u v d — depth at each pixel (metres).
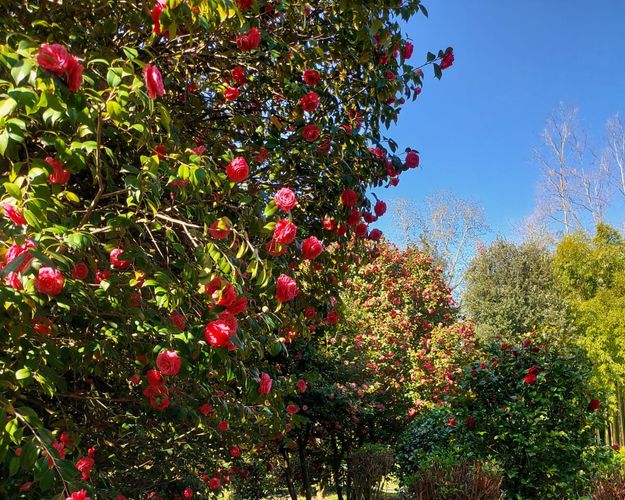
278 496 7.60
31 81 1.29
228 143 3.17
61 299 1.85
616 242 12.80
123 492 3.18
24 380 1.70
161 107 1.65
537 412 4.48
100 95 1.52
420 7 2.97
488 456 4.52
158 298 1.74
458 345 10.48
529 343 5.04
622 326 10.70
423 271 12.79
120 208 2.12
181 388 2.76
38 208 1.39
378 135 3.24
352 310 10.79
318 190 3.21
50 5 2.26
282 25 3.15
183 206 2.18
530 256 16.66
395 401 7.46
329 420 6.30
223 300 1.74
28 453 1.34
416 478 4.19
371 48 3.03
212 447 3.98
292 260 3.08
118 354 2.42
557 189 22.64
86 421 2.91
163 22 1.82
